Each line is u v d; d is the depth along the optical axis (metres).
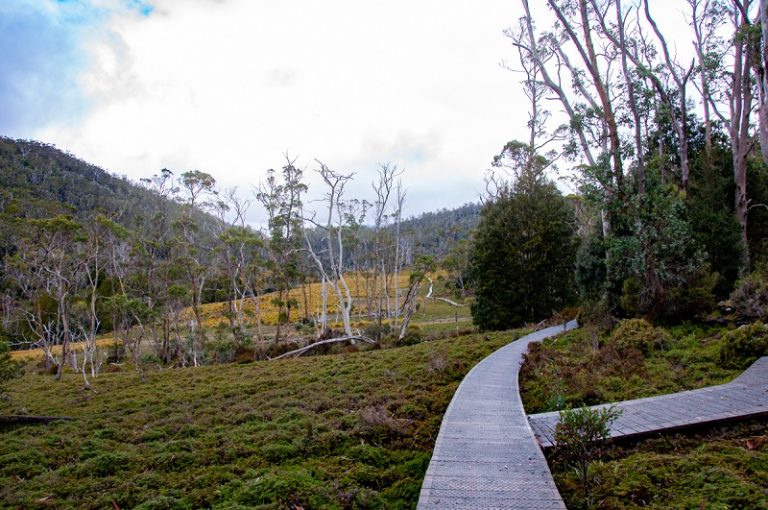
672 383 9.92
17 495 7.73
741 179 21.03
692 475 5.67
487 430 7.72
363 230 51.41
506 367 13.59
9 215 31.25
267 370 19.34
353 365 17.64
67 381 22.42
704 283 14.95
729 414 7.49
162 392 16.73
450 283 54.94
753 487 5.20
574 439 5.79
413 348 20.72
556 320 24.38
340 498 6.35
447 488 5.52
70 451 10.17
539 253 28.44
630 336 13.03
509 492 5.41
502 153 35.50
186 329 39.41
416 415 10.31
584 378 11.04
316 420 10.70
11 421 12.92
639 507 5.17
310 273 45.12
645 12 21.06
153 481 8.00
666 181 23.08
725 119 24.00
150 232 39.09
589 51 17.53
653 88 19.56
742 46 20.02
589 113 16.91
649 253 14.98
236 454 8.95
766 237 22.83
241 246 36.53
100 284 41.81
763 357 10.27
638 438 7.07
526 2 21.86
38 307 31.42
